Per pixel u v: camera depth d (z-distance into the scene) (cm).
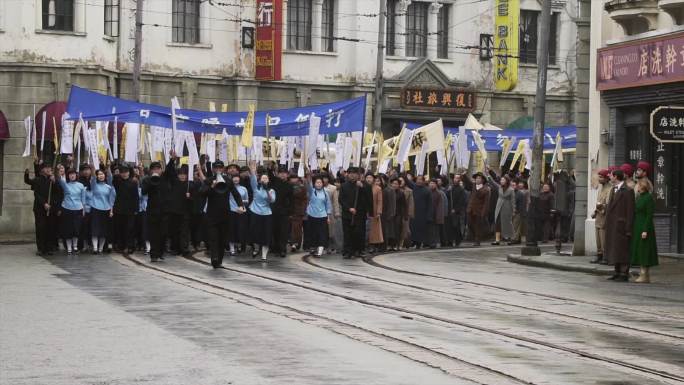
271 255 3381
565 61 6131
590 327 1828
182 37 5306
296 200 3591
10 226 4628
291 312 1948
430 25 5812
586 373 1406
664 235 3294
